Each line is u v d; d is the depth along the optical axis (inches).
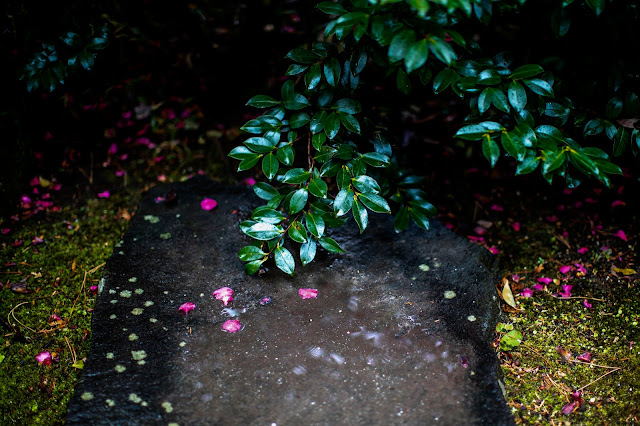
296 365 82.0
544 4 92.3
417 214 96.2
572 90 96.2
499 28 107.6
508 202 121.1
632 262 104.5
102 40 104.0
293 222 86.3
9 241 110.9
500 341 88.7
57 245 110.3
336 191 119.6
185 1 133.0
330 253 101.0
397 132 121.1
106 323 88.3
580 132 105.5
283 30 135.9
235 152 84.8
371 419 74.7
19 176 119.6
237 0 137.4
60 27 110.2
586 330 92.3
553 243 111.0
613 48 92.8
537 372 85.5
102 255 108.3
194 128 137.0
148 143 136.3
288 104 87.3
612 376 84.4
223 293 92.8
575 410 79.9
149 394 77.9
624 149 87.8
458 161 129.3
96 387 78.7
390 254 101.0
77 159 131.9
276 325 88.4
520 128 76.6
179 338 86.1
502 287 100.4
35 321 94.5
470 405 76.2
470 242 102.9
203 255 101.9
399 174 98.6
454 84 78.7
